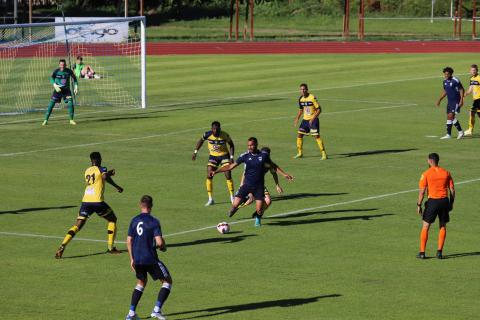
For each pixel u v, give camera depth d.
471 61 140.12
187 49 159.12
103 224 51.25
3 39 159.25
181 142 77.06
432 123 87.19
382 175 64.12
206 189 59.84
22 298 38.16
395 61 140.50
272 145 75.75
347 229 49.66
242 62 140.38
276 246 46.25
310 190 59.56
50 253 45.28
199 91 109.44
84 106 99.25
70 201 56.66
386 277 40.97
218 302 37.66
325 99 102.56
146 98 104.19
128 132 82.06
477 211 53.81
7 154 72.19
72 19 159.38
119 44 157.00
